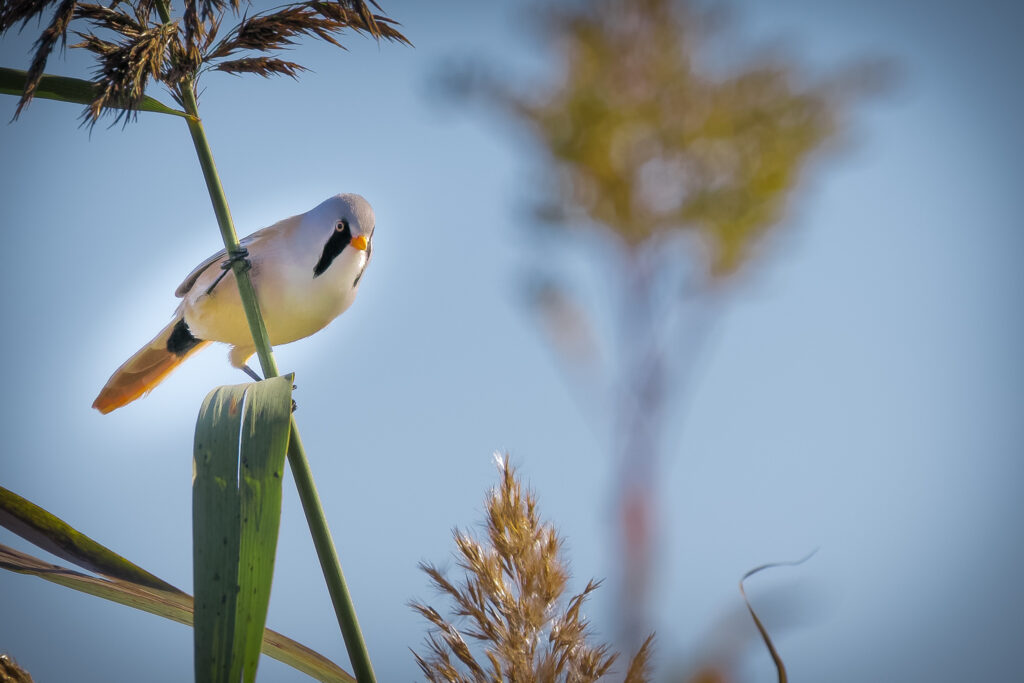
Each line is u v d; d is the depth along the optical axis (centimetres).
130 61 165
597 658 164
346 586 164
